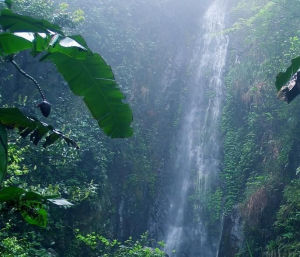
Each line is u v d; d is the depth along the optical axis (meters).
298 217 9.15
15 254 6.27
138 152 13.07
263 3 16.78
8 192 2.27
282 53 12.78
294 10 13.41
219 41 16.72
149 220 12.49
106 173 11.12
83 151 10.45
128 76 14.44
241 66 14.28
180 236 12.59
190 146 14.44
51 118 10.79
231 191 11.74
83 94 2.83
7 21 2.36
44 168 9.13
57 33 2.32
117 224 11.30
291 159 10.62
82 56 2.49
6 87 10.77
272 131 11.63
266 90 12.36
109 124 2.96
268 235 9.68
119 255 8.73
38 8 10.57
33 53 2.54
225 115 13.64
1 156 2.25
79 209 9.43
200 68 16.44
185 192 13.48
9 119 2.36
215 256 11.84
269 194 10.17
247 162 11.77
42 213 2.55
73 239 8.98
